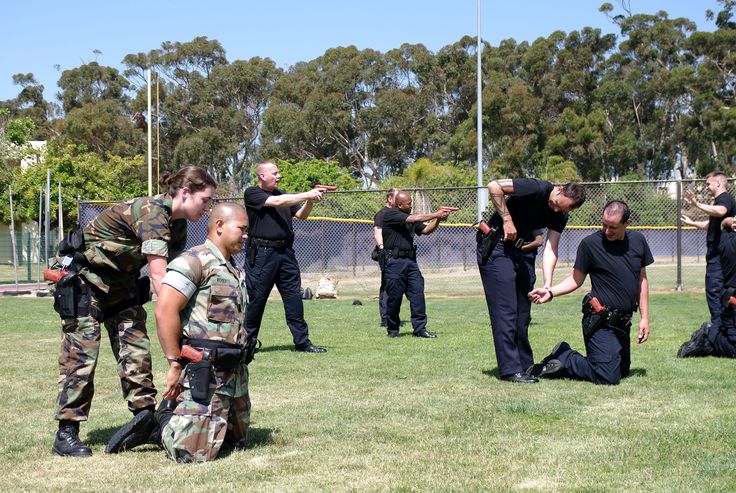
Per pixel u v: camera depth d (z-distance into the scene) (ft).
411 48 165.07
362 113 159.94
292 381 20.92
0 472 12.82
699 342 23.98
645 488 11.46
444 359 24.62
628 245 19.98
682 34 150.30
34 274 89.10
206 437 13.20
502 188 20.02
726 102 145.38
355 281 65.00
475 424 15.67
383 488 11.57
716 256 25.99
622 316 19.94
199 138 161.58
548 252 20.79
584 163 148.05
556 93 150.82
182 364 13.19
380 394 18.99
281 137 161.48
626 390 18.94
